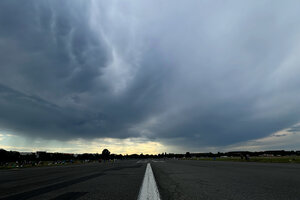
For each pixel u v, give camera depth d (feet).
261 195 18.19
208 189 21.70
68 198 17.44
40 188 23.68
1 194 19.81
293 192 19.58
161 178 33.83
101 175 41.86
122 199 16.89
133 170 58.70
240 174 39.73
